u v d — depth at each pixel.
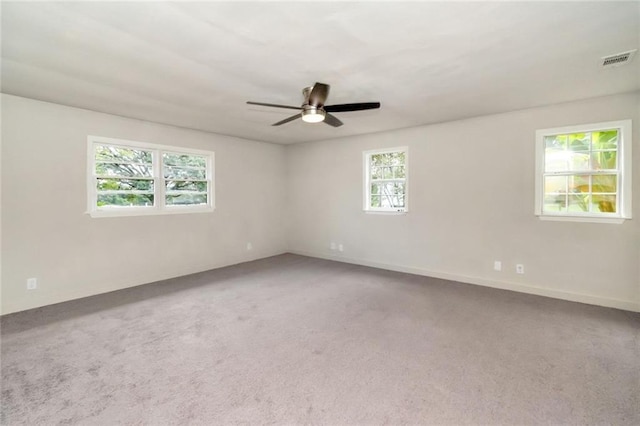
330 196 5.97
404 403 1.90
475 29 2.04
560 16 1.90
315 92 2.73
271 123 4.58
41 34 2.10
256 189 6.06
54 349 2.57
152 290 4.14
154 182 4.59
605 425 1.72
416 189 4.85
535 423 1.74
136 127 4.34
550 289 3.79
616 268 3.41
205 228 5.21
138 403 1.92
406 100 3.51
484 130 4.20
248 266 5.50
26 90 3.20
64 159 3.73
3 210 3.34
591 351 2.49
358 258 5.63
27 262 3.49
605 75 2.82
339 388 2.05
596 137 3.54
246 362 2.37
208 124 4.64
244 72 2.73
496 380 2.12
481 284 4.30
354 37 2.14
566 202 3.72
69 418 1.79
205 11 1.83
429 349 2.54
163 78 2.86
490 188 4.18
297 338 2.75
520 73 2.76
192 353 2.51
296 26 2.00
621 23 1.98
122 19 1.92
